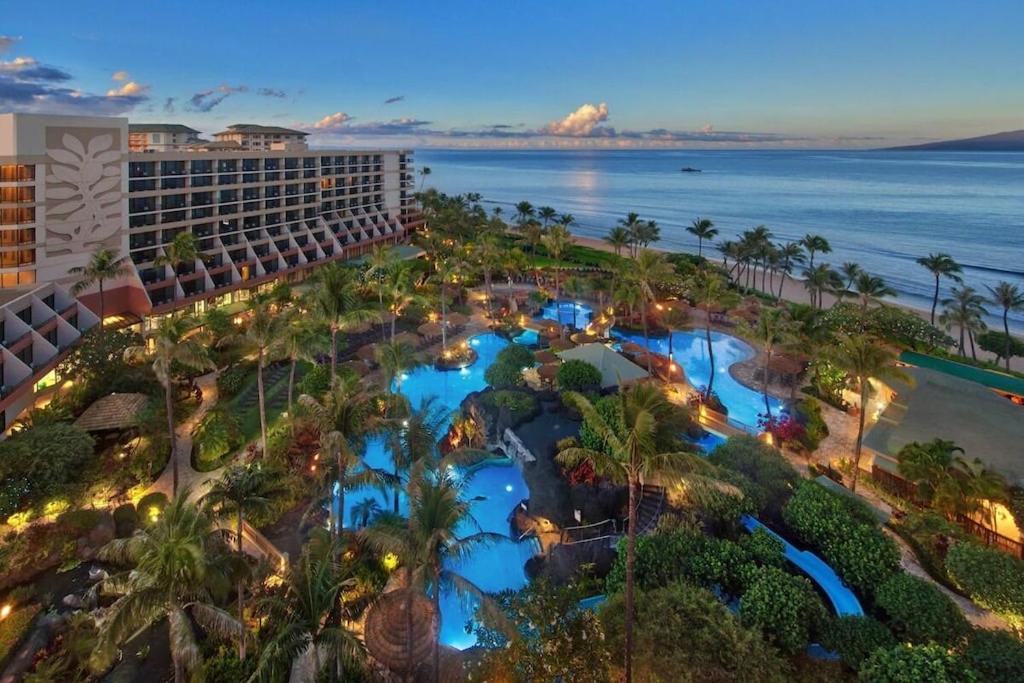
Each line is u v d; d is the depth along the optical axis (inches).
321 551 900.6
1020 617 896.3
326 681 828.6
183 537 682.2
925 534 1128.2
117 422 1526.8
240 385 1943.9
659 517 1179.9
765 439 1601.9
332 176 4008.4
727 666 751.7
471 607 1031.6
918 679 705.6
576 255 4714.6
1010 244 5979.3
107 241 2336.4
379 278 2699.3
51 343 1849.2
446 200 5664.4
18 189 2014.0
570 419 1610.5
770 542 1034.7
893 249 5787.4
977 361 2395.4
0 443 1214.9
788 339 1824.6
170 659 910.4
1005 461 1277.1
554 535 1231.5
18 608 994.7
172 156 2635.3
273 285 3100.4
